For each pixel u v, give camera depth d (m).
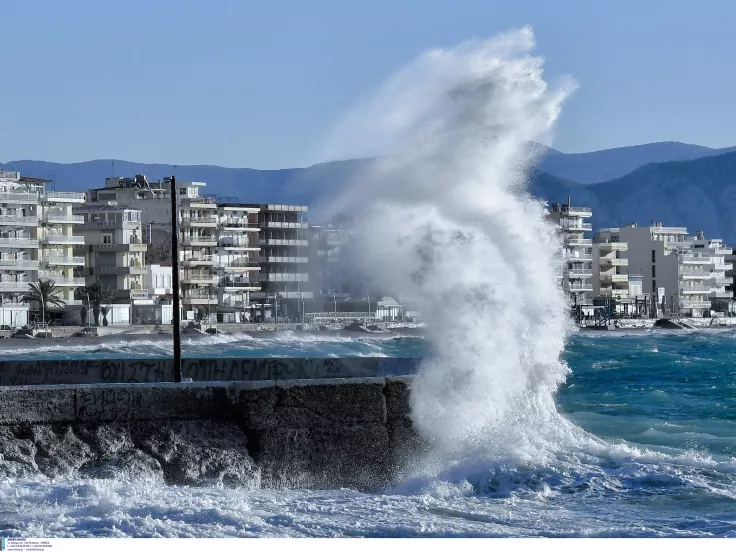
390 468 37.44
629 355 180.38
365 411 37.50
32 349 197.12
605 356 176.25
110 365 52.47
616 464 38.22
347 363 50.19
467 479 36.88
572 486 36.19
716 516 33.03
